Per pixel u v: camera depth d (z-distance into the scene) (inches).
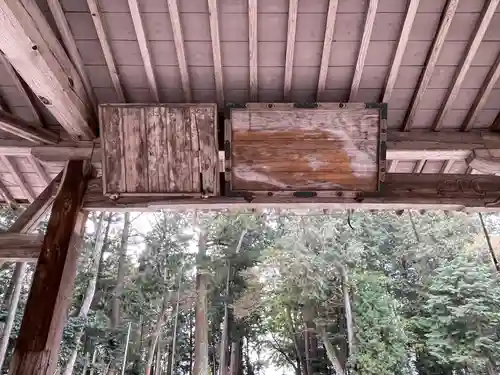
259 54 131.1
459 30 125.3
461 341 459.8
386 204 143.0
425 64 132.6
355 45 129.0
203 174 137.4
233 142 136.7
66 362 448.1
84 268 553.0
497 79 136.9
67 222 133.6
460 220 561.0
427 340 494.6
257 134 136.7
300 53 130.8
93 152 145.6
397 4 119.7
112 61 130.2
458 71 132.9
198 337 555.5
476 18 122.3
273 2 119.9
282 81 137.7
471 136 148.9
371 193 139.4
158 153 136.3
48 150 147.3
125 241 597.3
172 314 571.8
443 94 141.4
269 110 135.2
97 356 525.7
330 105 134.3
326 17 122.3
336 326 561.3
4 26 92.1
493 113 146.6
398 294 607.8
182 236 589.3
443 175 147.3
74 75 127.3
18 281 367.6
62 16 120.0
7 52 99.3
